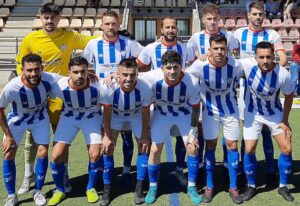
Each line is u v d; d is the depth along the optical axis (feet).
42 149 12.75
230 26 53.93
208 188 13.20
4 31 54.49
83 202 12.90
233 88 13.46
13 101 12.41
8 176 12.50
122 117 13.42
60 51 14.11
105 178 12.99
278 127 13.10
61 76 12.95
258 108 13.19
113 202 12.92
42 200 12.74
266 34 15.21
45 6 13.65
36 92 12.38
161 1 62.13
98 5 61.26
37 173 12.76
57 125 13.62
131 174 15.52
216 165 16.52
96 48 14.23
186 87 12.64
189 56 15.15
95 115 13.26
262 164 16.63
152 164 12.97
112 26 13.88
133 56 14.53
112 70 14.25
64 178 13.61
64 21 55.16
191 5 61.11
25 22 56.29
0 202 12.86
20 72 14.23
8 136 12.50
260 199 13.03
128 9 56.80
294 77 29.17
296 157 17.40
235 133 13.16
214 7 14.84
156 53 14.39
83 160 17.19
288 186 14.12
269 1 58.80
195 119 13.04
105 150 12.84
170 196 13.39
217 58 12.51
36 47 13.93
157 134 13.08
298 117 26.27
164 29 14.25
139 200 12.78
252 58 13.51
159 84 12.69
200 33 15.21
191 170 13.12
